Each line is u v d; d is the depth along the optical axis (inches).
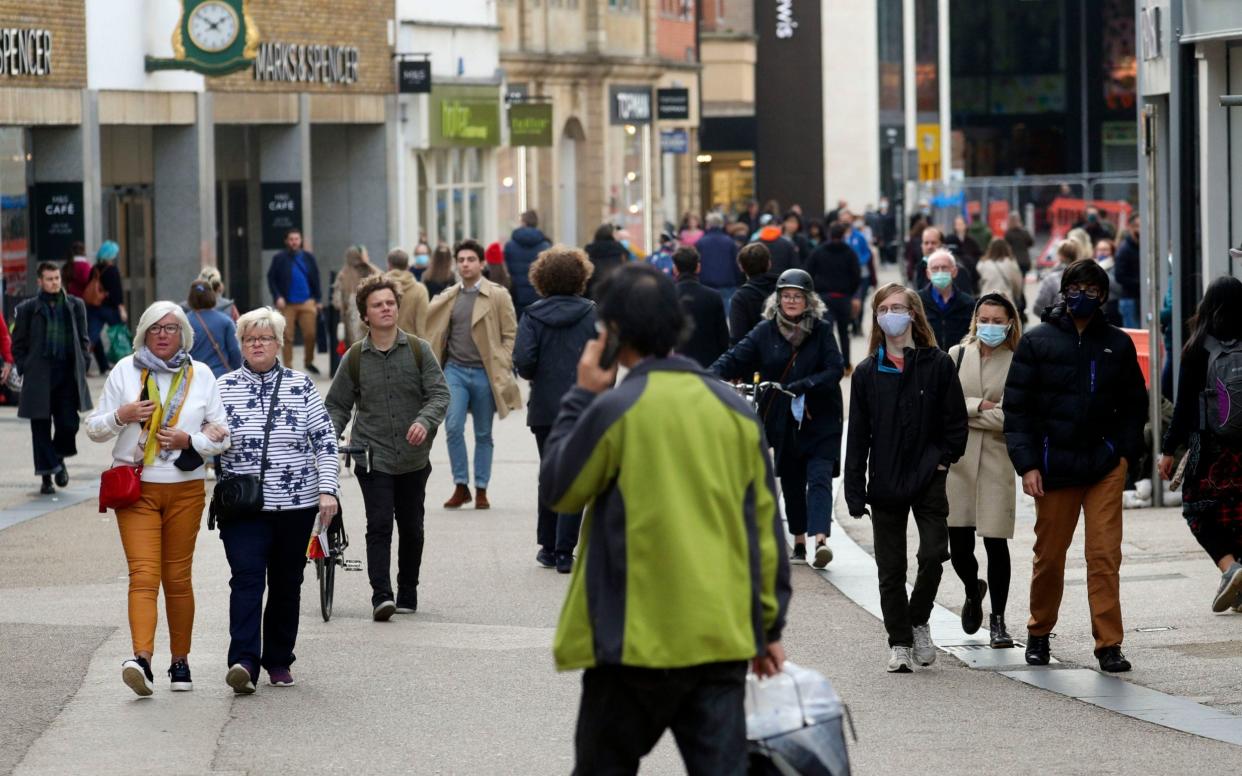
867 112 6909.5
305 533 936.3
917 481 962.7
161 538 928.3
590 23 4680.1
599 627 532.1
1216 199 1571.1
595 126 4746.6
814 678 565.6
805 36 6894.7
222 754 805.9
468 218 4050.2
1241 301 1055.6
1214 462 1064.2
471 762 789.2
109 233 3053.6
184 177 3112.7
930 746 809.5
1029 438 957.8
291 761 792.9
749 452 547.5
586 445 538.0
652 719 540.4
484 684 943.0
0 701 909.2
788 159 6939.0
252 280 3459.6
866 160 6904.5
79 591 1214.9
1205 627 1063.6
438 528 1462.8
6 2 2669.8
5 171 2696.9
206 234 3125.0
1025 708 883.4
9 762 792.9
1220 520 1066.1
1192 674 950.4
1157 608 1120.8
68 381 1673.2
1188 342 1072.2
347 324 2487.7
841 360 1288.1
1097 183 5177.2
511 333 1552.7
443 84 3816.4
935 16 7308.1
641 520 531.8
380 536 1122.7
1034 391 959.0
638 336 547.2
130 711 887.1
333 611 1156.5
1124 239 2394.2
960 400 967.0
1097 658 969.5
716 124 6692.9
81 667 987.3
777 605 553.9
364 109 3565.5
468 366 1550.2
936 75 7332.7
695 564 530.0
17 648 1033.5
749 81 6565.0
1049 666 983.6
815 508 1282.0
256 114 3262.8
